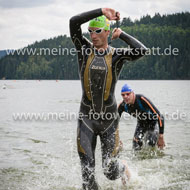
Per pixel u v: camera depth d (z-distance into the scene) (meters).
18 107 15.41
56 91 36.00
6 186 4.46
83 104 4.11
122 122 10.51
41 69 93.25
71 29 3.95
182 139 7.62
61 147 6.90
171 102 17.94
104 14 3.80
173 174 4.98
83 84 4.04
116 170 4.16
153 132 6.88
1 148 6.72
